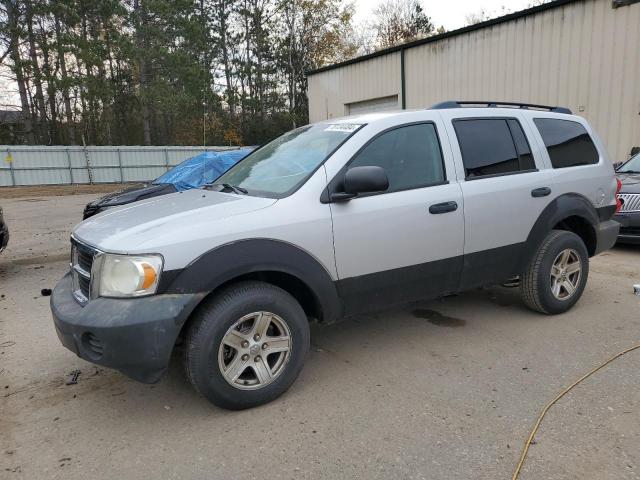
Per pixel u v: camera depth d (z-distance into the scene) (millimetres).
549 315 4641
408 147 3750
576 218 4746
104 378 3666
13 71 30875
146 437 2896
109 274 2820
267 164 3934
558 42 11688
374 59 16469
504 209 4090
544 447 2670
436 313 4820
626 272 6176
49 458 2723
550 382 3373
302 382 3494
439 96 14617
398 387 3381
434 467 2543
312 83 19219
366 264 3465
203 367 2916
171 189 7723
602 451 2619
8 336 4590
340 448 2727
